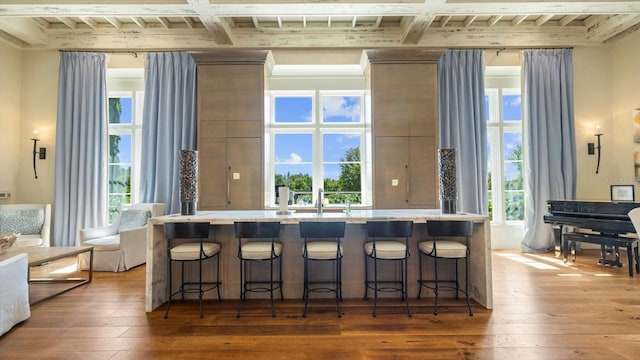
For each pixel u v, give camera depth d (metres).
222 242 3.46
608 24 5.45
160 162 5.64
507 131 6.31
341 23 5.76
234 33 5.77
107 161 5.86
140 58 5.96
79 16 4.73
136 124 6.24
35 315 2.99
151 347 2.39
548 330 2.63
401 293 3.43
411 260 3.46
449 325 2.75
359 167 6.31
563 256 5.18
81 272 4.53
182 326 2.76
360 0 4.45
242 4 4.42
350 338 2.53
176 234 2.97
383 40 5.82
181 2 4.45
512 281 3.96
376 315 2.97
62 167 5.69
